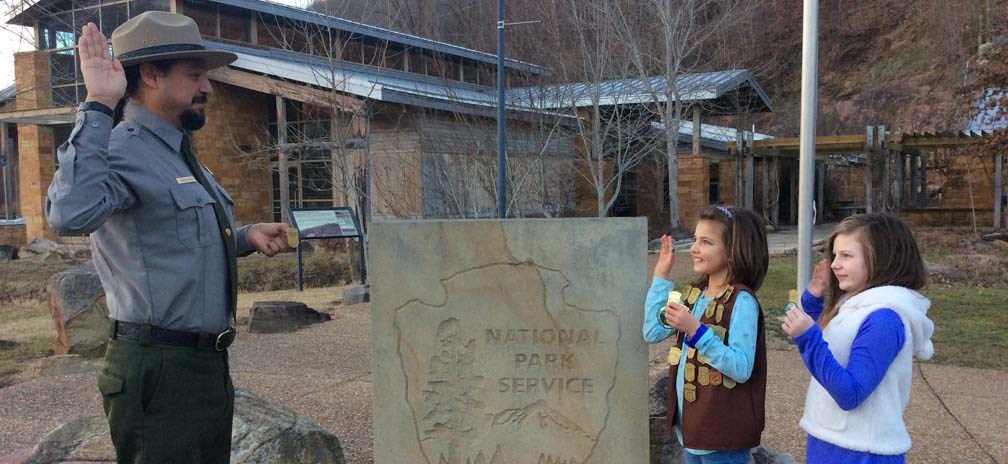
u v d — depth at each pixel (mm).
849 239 2656
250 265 15172
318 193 19766
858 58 44219
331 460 3680
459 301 3162
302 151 18766
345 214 12203
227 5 18750
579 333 3127
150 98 2531
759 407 2840
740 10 30094
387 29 19531
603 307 3111
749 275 2939
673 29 19750
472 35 21297
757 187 29125
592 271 3109
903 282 2598
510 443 3172
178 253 2453
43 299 11914
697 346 2738
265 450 3396
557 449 3156
